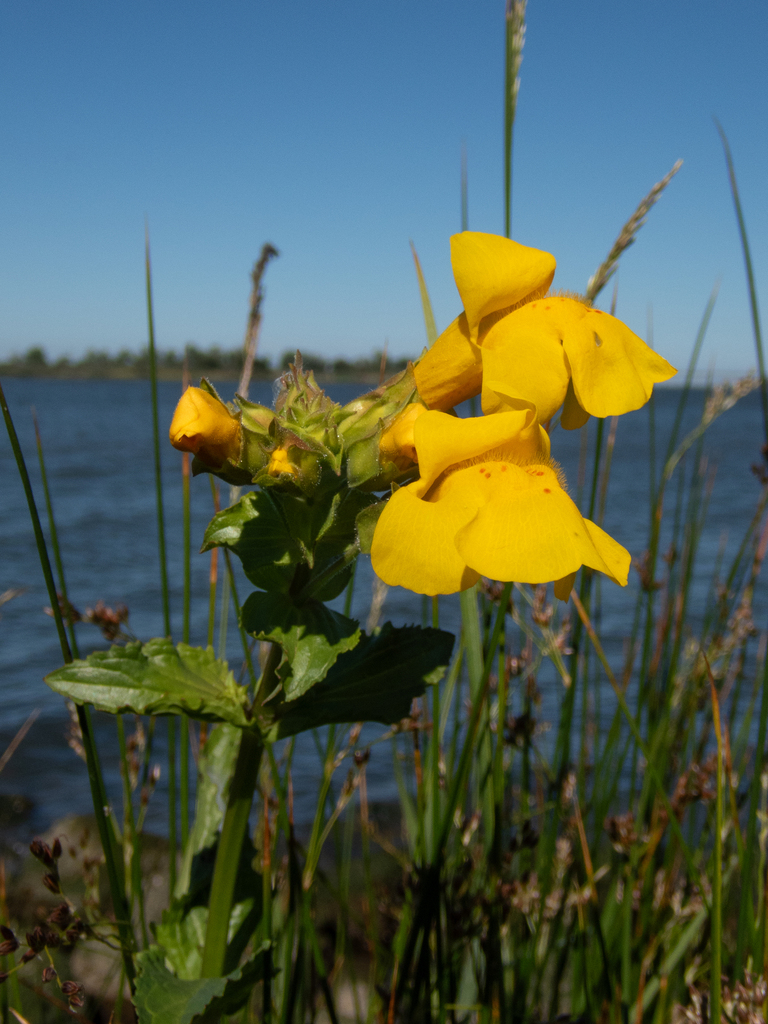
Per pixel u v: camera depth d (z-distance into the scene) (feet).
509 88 0.51
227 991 0.41
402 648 0.45
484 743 0.57
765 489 0.66
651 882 0.57
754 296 0.56
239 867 0.48
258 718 0.42
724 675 0.71
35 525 0.41
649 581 0.65
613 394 0.38
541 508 0.35
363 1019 0.72
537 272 0.39
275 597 0.40
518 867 0.58
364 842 0.63
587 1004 0.52
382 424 0.39
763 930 0.48
